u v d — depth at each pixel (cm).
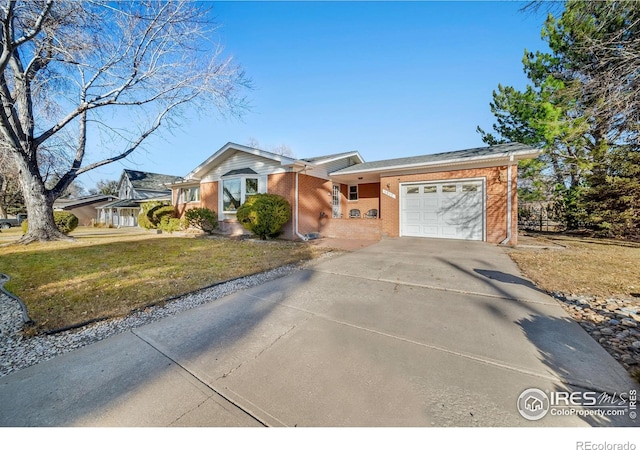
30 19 796
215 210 1373
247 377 211
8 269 595
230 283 478
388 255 692
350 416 169
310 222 1186
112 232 1723
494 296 379
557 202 1245
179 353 249
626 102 566
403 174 1046
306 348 252
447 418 166
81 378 215
